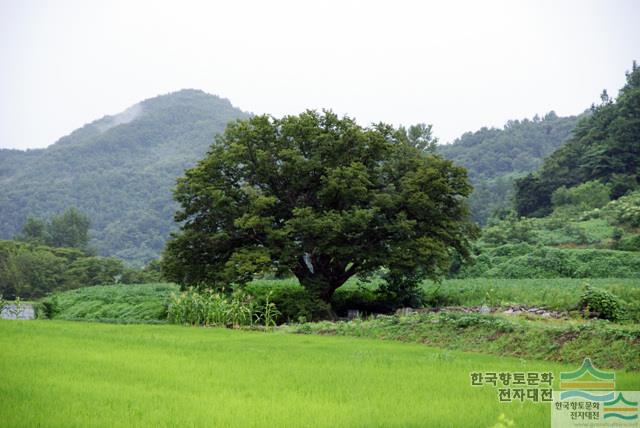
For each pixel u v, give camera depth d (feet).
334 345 73.51
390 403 40.50
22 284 313.32
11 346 60.44
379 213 128.77
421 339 77.77
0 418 34.58
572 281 157.28
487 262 197.98
